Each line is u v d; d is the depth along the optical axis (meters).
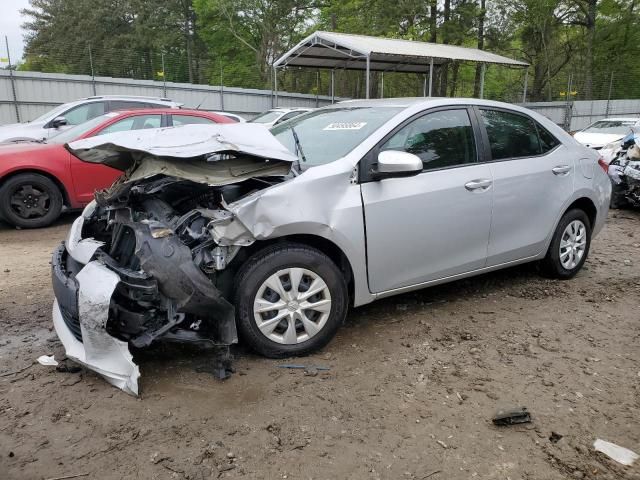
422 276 4.01
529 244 4.69
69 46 22.59
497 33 31.64
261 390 3.14
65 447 2.63
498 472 2.52
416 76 34.22
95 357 3.11
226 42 37.41
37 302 4.56
